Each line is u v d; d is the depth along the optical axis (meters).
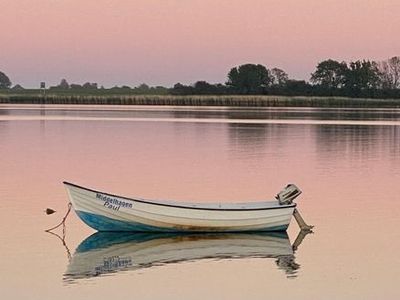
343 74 189.62
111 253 23.06
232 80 192.25
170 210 25.70
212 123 88.56
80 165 44.06
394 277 20.36
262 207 26.05
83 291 18.92
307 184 37.16
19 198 32.03
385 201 32.12
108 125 82.50
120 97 149.75
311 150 55.09
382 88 188.12
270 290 19.17
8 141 59.94
